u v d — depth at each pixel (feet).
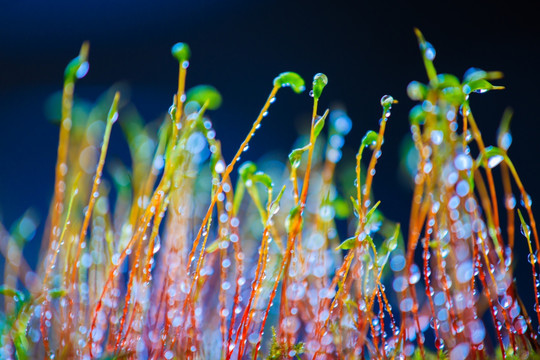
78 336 0.40
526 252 0.71
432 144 0.40
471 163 0.39
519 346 0.40
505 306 0.40
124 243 0.41
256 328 0.41
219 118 1.51
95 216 0.42
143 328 0.40
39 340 0.41
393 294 0.45
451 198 0.39
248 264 0.44
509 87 1.53
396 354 0.40
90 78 1.88
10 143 1.29
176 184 0.40
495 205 0.40
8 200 0.90
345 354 0.40
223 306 0.40
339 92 1.73
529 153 1.12
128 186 0.43
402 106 1.59
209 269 0.40
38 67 1.89
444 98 0.39
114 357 0.39
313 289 0.42
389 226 0.42
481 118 1.35
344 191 0.45
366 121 1.49
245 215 0.46
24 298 0.39
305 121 1.40
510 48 1.82
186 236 0.42
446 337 0.40
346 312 0.41
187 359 0.39
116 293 0.41
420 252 0.63
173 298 0.40
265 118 1.52
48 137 1.35
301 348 0.40
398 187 1.00
